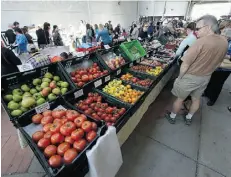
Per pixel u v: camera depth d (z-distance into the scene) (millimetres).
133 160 1839
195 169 1743
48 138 1024
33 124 1222
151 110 2785
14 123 1170
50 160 896
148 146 2035
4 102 1328
